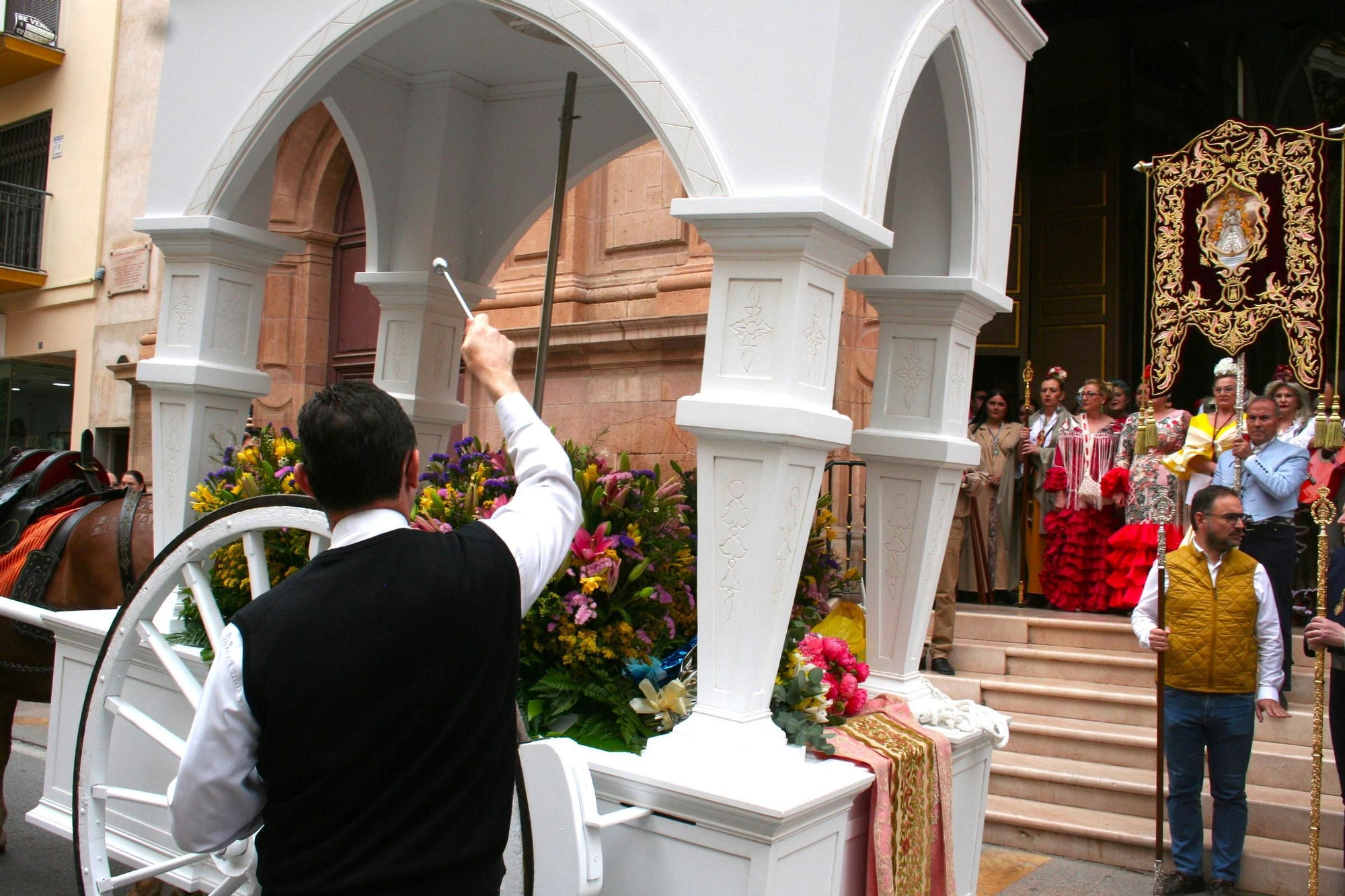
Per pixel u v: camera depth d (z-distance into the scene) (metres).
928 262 3.77
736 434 2.73
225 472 3.94
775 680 3.08
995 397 7.71
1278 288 4.44
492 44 4.62
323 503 1.91
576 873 2.42
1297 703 5.59
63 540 4.61
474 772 1.78
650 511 3.48
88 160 13.02
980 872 4.78
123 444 12.72
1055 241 9.06
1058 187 9.08
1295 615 6.72
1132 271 8.98
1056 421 7.46
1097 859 4.93
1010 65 3.90
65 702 3.98
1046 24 9.20
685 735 2.78
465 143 5.07
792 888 2.57
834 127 2.74
